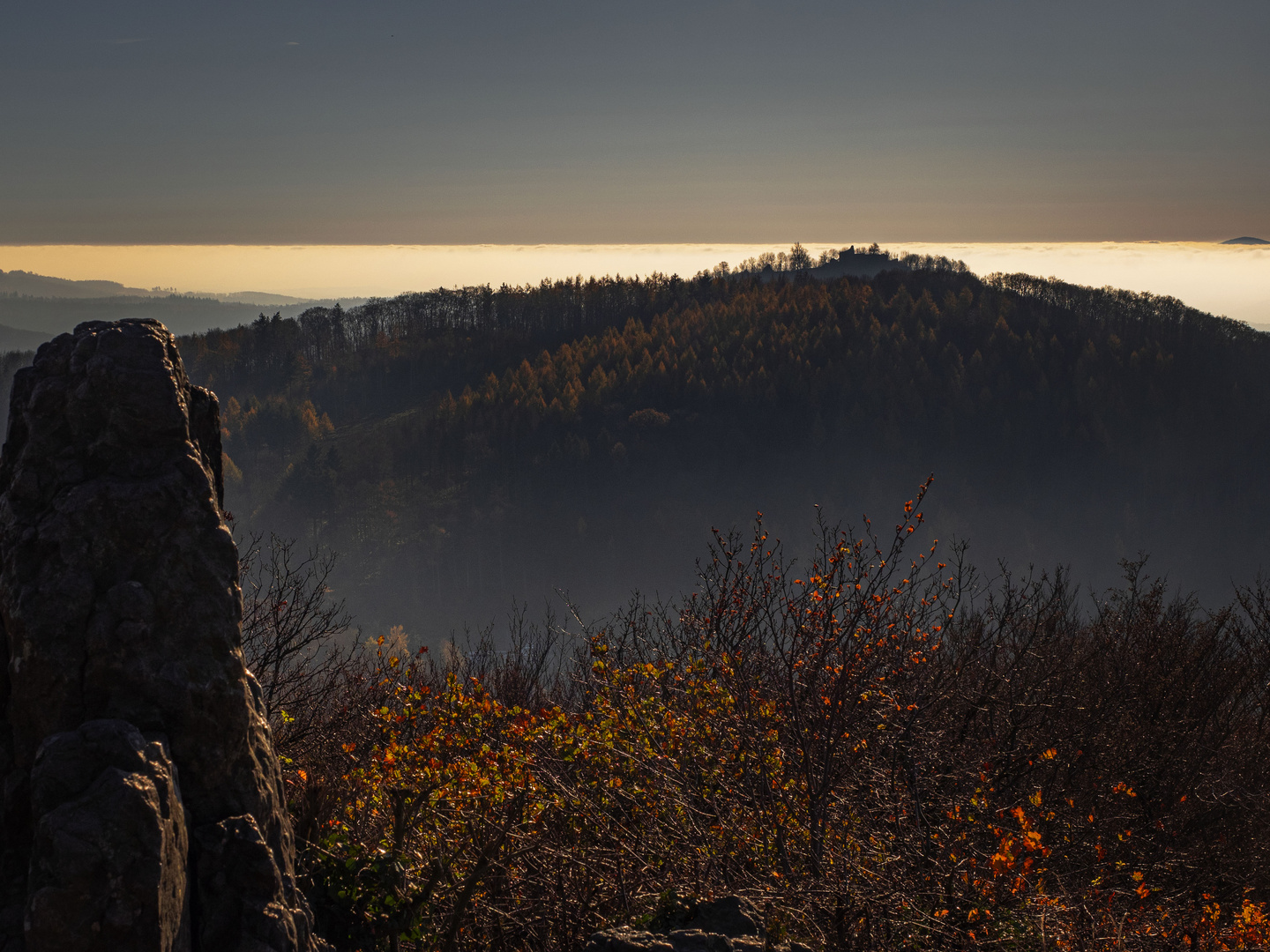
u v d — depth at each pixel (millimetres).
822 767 5973
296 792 5848
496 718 6105
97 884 2771
